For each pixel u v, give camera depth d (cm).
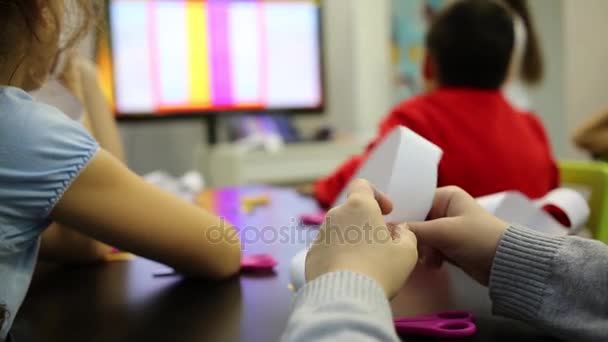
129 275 59
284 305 47
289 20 218
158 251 51
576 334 37
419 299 49
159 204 51
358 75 233
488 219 44
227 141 219
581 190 104
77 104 64
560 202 65
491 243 43
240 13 210
